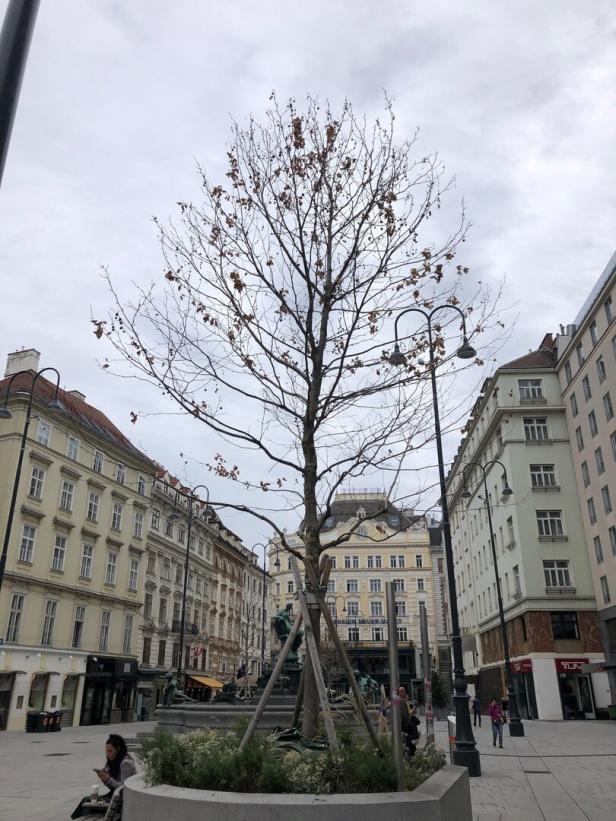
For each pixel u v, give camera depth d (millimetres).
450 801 5621
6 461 34875
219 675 63781
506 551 44438
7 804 10883
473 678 55531
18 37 4898
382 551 82000
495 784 13805
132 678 43438
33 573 35438
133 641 45219
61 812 10094
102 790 12461
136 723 41281
